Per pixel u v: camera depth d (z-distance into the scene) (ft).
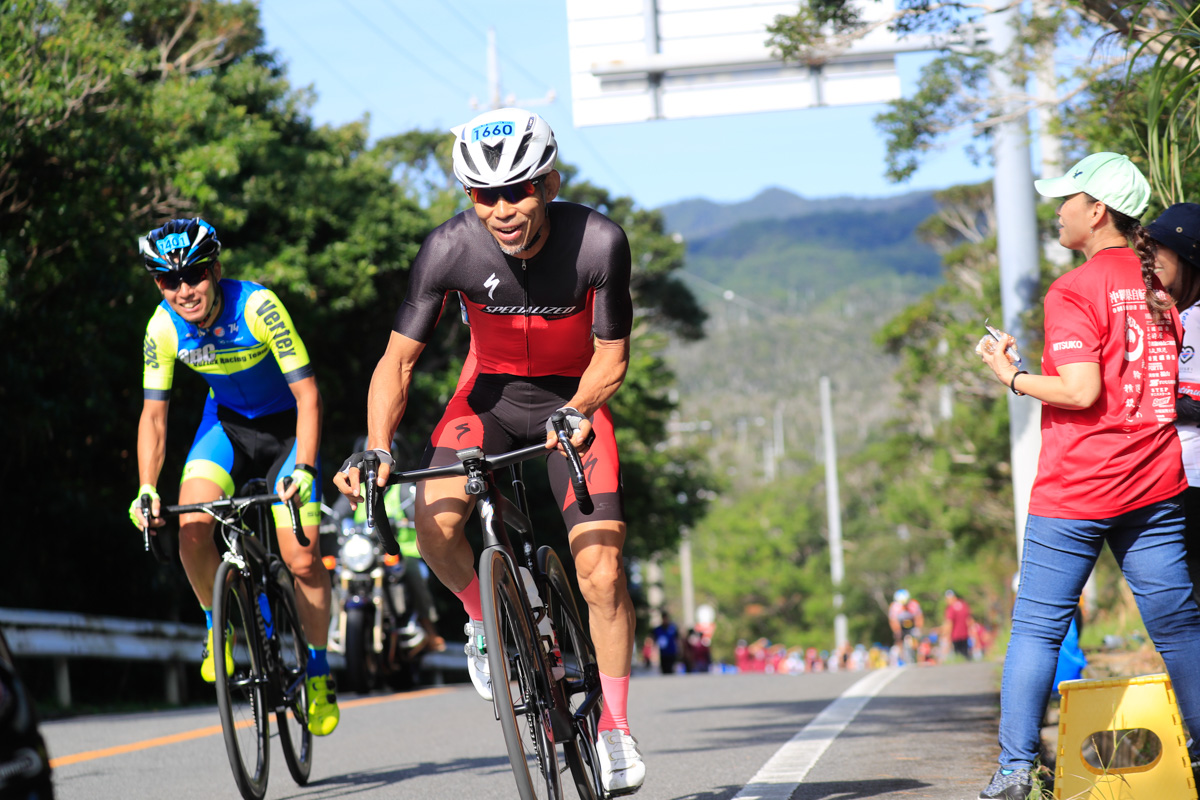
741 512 411.13
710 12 50.26
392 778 24.43
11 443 52.80
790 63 47.06
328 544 44.42
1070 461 17.02
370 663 49.21
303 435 22.59
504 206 16.16
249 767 21.29
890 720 31.78
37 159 51.70
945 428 147.64
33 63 49.62
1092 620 63.77
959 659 134.72
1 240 50.16
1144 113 28.12
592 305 17.93
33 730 10.64
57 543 56.75
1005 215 50.88
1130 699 16.74
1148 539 16.96
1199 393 18.66
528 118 16.20
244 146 80.84
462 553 17.78
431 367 103.86
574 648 18.97
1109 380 16.80
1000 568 171.22
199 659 52.70
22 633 40.34
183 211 63.87
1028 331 50.01
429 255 17.61
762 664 261.44
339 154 100.73
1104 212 17.19
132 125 55.98
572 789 19.77
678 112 50.67
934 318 144.05
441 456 17.93
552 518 107.76
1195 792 16.38
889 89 49.75
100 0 62.23
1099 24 34.19
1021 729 17.47
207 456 23.59
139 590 59.21
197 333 22.82
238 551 21.74
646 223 171.01
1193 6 22.08
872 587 336.08
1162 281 17.57
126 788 23.98
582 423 15.47
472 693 48.67
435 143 137.28
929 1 38.32
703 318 174.19
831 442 211.00
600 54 50.70
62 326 53.72
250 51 101.19
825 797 20.03
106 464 62.64
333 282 86.17
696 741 28.99
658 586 183.93
